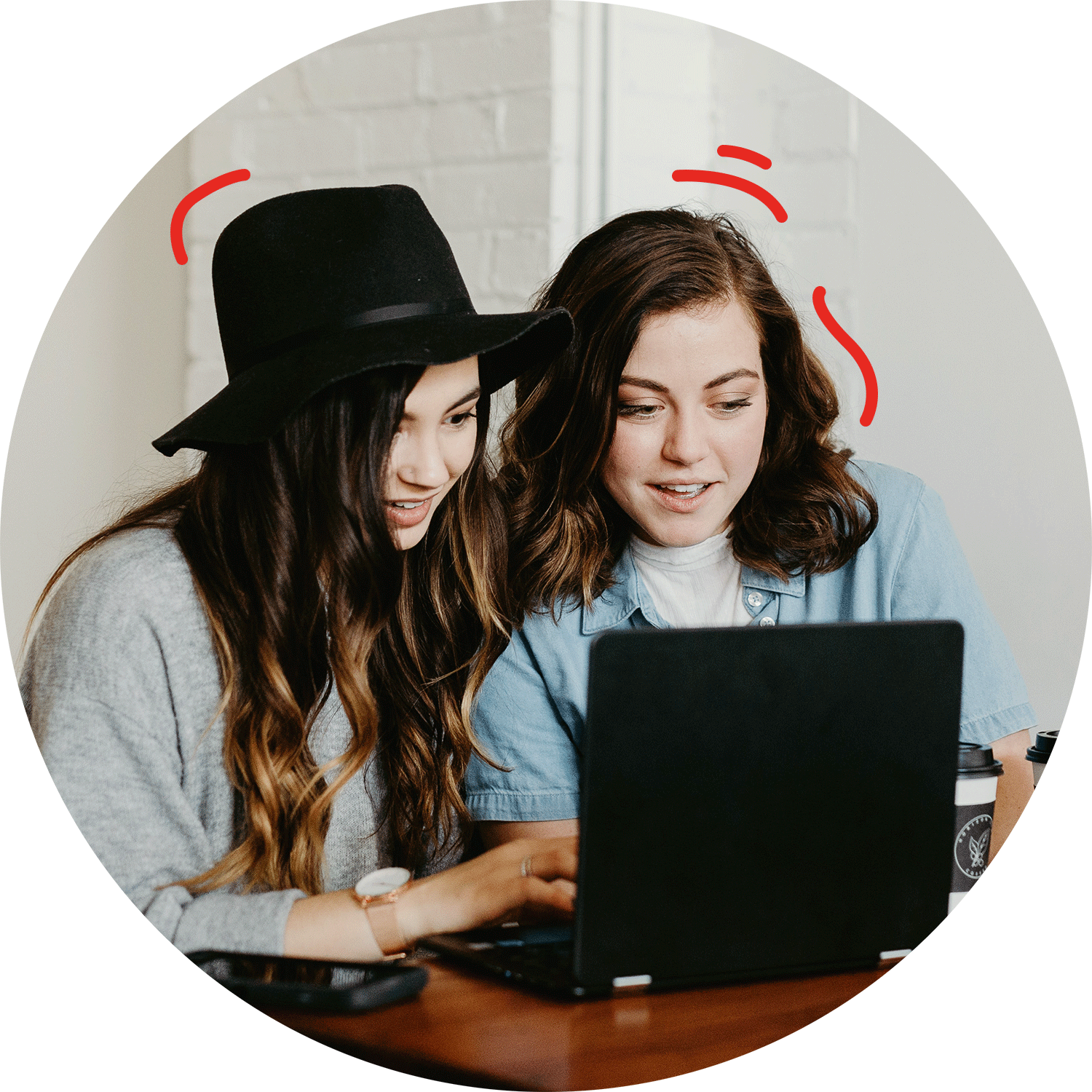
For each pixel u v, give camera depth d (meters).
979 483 1.69
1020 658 1.68
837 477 1.34
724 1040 0.76
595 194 1.66
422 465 1.09
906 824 0.86
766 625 0.82
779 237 1.74
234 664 1.08
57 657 1.04
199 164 1.86
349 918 0.93
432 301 1.09
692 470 1.23
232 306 1.09
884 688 0.85
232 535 1.10
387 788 1.23
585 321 1.23
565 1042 0.75
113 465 1.88
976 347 1.67
